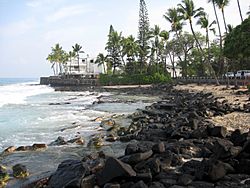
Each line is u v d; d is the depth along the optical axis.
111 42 87.81
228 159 7.81
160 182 7.12
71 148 13.77
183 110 22.92
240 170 7.43
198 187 6.71
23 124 21.78
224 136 11.41
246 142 8.15
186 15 52.28
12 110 31.14
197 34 78.62
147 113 23.88
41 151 13.32
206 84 57.50
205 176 7.02
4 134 18.06
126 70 84.88
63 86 92.19
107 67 94.62
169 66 94.50
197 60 79.06
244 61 60.28
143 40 80.50
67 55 114.56
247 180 6.82
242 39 34.88
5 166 11.23
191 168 7.89
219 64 66.94
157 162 7.91
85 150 13.26
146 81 75.62
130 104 35.41
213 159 7.53
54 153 12.91
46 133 18.19
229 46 37.16
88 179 7.55
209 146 9.86
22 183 9.42
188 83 63.59
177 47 79.56
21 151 13.42
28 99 46.25
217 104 22.38
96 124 20.70
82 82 89.31
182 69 81.00
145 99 41.38
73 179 7.81
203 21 56.84
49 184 8.32
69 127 19.58
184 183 6.86
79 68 111.94
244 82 46.84
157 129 15.55
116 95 51.41
